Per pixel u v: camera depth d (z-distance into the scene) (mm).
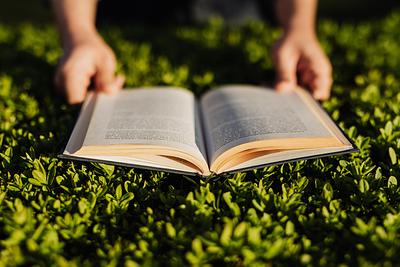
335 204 547
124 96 732
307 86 784
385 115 685
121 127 628
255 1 1372
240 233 503
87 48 773
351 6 2055
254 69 917
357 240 517
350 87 837
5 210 550
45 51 991
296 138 588
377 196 556
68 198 562
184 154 586
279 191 593
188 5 1375
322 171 605
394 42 1002
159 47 1029
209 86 854
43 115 737
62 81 760
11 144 640
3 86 797
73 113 750
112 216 553
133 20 1386
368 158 610
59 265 489
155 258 518
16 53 982
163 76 861
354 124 705
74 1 824
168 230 517
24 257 500
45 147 641
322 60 779
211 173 585
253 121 631
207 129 658
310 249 513
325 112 665
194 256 495
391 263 501
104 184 583
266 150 593
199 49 1012
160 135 609
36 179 579
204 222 530
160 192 578
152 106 687
